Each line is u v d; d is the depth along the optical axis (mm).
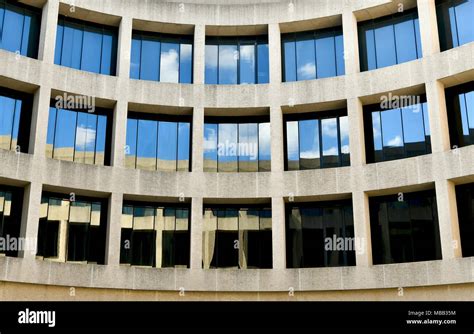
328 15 31859
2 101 28922
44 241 28422
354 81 30422
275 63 32000
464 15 29234
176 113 32156
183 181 30234
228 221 31062
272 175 30281
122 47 31328
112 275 27891
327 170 29734
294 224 30734
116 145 29875
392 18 31453
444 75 28125
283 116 32438
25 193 27734
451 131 28750
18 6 30250
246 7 32906
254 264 30391
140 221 30531
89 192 29188
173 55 33250
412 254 28422
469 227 27219
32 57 30031
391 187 28281
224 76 33125
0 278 25250
